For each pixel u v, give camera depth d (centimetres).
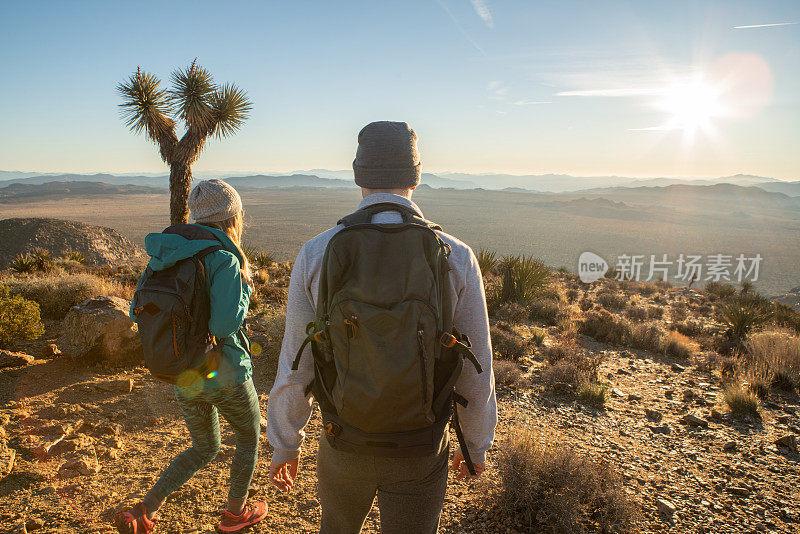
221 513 256
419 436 119
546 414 514
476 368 124
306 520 265
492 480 312
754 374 712
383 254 120
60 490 274
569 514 276
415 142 145
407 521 130
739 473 395
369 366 112
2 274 1422
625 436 468
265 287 1049
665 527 301
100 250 7700
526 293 1297
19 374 430
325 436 134
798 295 5303
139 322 178
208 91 1565
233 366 202
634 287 2336
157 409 397
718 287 2522
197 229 192
